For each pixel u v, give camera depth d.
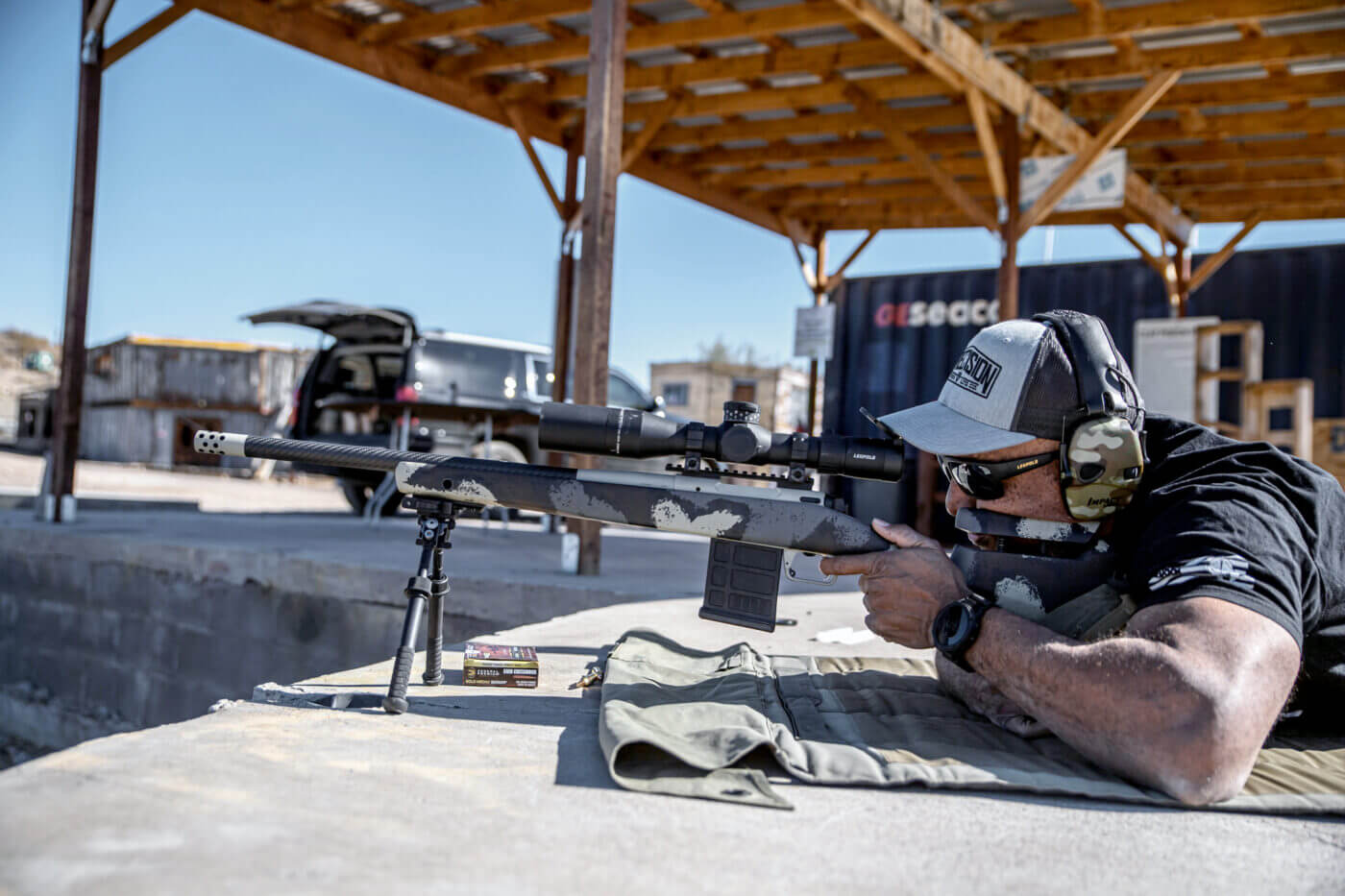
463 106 10.34
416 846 1.42
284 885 1.24
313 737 2.00
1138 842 1.61
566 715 2.33
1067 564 2.08
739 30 8.46
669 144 11.75
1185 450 2.13
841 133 10.86
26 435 29.30
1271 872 1.50
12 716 7.52
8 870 1.23
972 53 8.02
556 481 2.42
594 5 5.82
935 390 12.79
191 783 1.62
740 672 2.67
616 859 1.43
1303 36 8.05
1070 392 2.04
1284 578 1.80
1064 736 1.86
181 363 28.97
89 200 8.77
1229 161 10.80
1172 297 12.05
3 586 7.95
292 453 2.53
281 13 8.78
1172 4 7.68
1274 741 2.20
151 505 10.85
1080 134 10.06
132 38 8.68
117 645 7.03
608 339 5.78
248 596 6.26
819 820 1.66
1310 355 11.30
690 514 2.34
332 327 10.06
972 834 1.62
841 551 2.25
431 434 9.98
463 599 5.41
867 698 2.48
